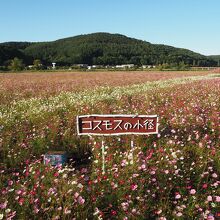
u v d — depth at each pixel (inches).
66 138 372.5
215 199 223.5
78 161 322.7
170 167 259.8
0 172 267.4
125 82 1346.0
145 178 239.5
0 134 384.5
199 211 207.5
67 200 208.5
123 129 265.1
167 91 820.6
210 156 295.3
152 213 211.0
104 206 216.8
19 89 1021.8
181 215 201.2
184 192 236.2
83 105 589.6
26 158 316.8
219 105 569.6
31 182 243.4
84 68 4955.7
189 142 335.3
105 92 888.3
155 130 263.6
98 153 303.9
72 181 229.6
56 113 524.1
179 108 523.2
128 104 597.0
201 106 548.1
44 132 388.2
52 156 290.4
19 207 205.5
